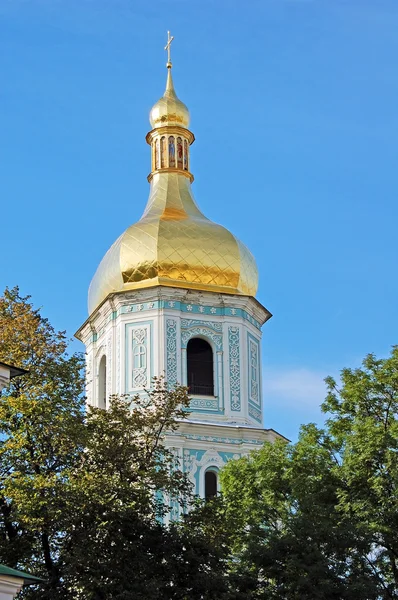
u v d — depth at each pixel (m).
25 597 54.16
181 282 81.69
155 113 90.94
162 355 79.31
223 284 82.56
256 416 81.12
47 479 53.84
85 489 53.94
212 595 55.47
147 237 82.50
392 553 60.00
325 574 56.91
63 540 55.31
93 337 84.44
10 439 56.00
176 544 56.38
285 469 63.75
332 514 60.19
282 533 59.75
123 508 54.12
